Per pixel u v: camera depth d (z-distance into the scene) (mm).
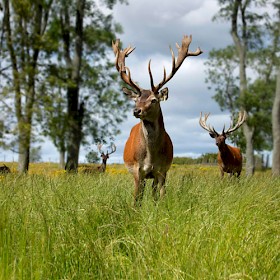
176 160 36969
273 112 30469
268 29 39594
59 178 10547
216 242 5461
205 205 7398
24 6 28406
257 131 44188
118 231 6367
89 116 33281
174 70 9930
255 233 5953
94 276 4996
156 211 6883
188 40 10352
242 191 9281
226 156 20125
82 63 34500
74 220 6309
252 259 5102
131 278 4855
